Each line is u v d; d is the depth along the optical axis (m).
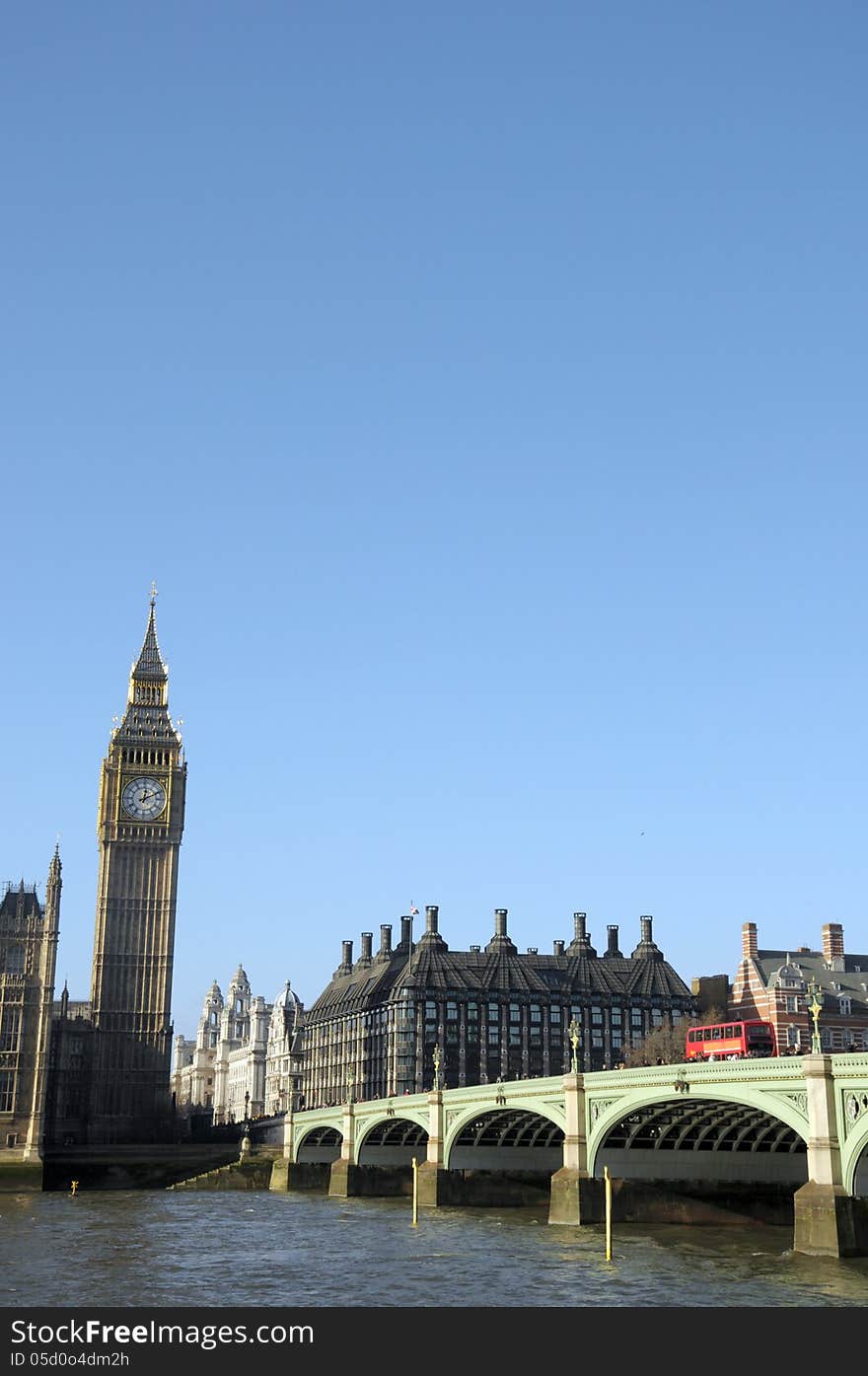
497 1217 137.88
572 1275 92.00
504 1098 137.50
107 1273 98.19
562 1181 123.50
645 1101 112.31
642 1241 111.44
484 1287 88.25
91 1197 187.25
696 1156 126.94
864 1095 91.12
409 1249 110.06
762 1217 127.19
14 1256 109.31
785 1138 127.19
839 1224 90.94
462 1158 155.50
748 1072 100.44
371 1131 181.88
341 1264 101.88
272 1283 92.31
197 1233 127.94
